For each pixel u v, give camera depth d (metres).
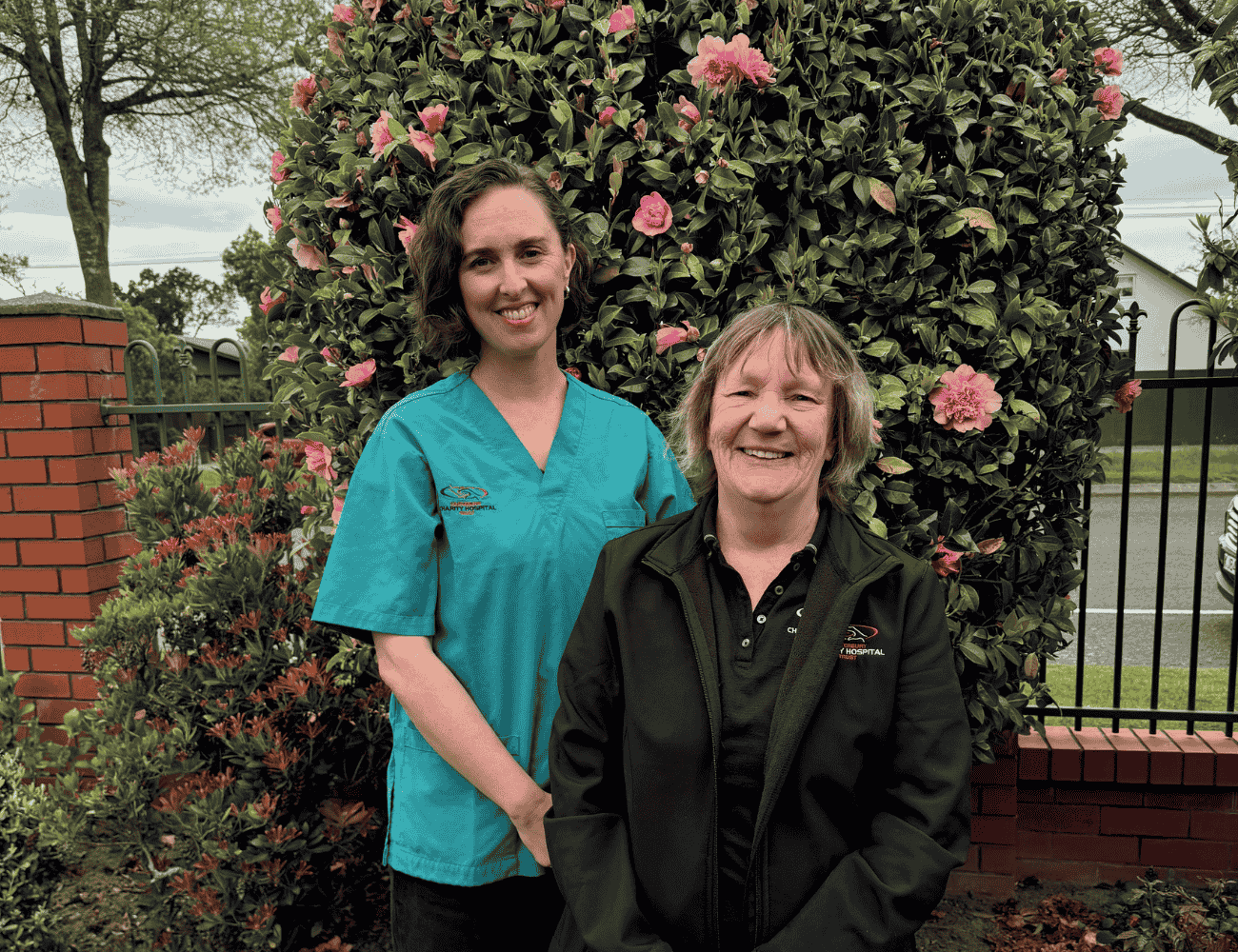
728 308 1.83
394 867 1.51
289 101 2.22
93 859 3.16
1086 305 2.12
